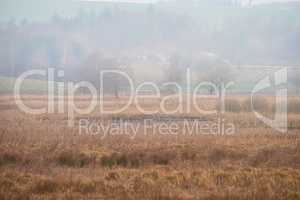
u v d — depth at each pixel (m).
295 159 66.50
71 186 51.72
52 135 85.50
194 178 55.03
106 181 53.66
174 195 47.97
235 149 71.75
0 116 123.31
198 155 68.50
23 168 60.97
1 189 50.41
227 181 54.25
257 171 58.97
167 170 60.09
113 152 68.19
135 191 49.91
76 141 79.12
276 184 52.84
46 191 50.53
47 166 62.50
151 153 68.06
